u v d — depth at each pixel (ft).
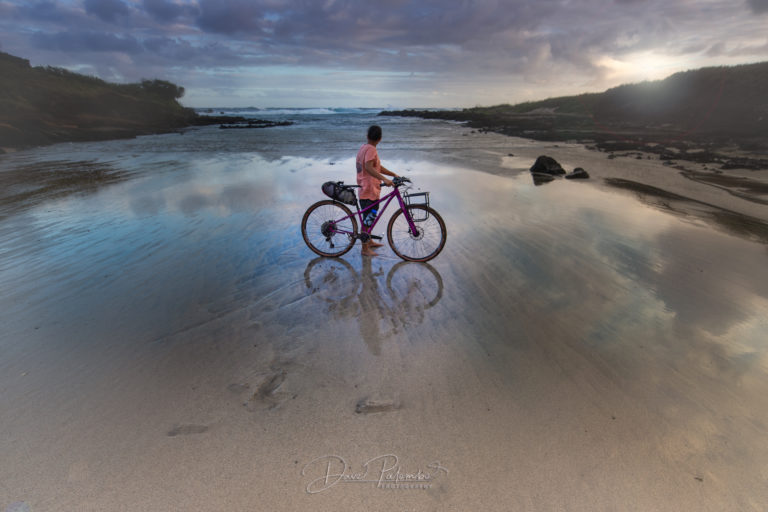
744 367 9.31
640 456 6.95
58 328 11.32
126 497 6.31
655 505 6.11
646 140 66.39
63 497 6.30
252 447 7.24
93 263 16.15
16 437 7.44
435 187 30.42
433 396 8.54
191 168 40.11
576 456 6.97
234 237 19.29
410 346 10.41
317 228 17.35
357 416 7.99
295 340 10.77
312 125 126.72
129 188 30.37
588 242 18.01
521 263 15.79
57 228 20.66
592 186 30.83
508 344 10.41
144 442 7.34
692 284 13.73
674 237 18.58
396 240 17.11
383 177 15.98
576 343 10.39
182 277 14.85
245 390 8.78
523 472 6.68
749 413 7.91
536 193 28.27
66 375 9.27
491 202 25.54
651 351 9.98
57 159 47.93
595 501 6.19
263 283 14.40
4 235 19.65
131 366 9.62
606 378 9.00
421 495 6.32
